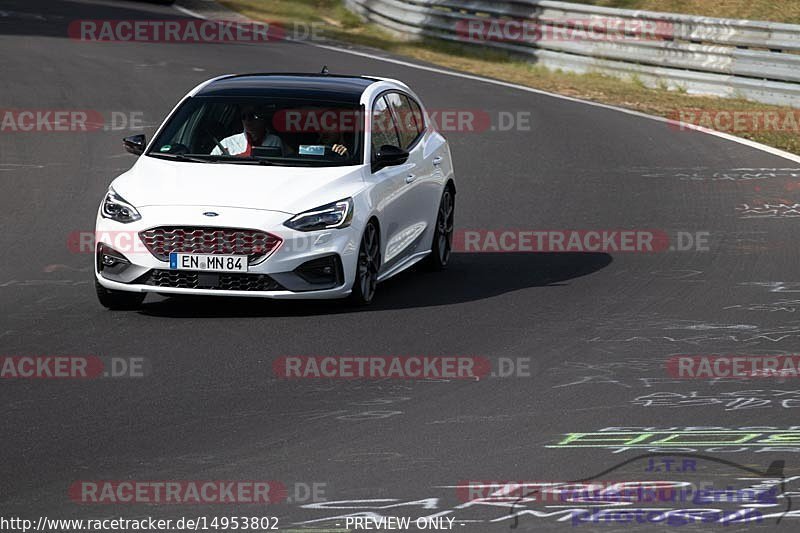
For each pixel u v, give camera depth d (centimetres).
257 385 2880
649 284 4066
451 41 11144
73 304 3725
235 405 2720
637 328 3472
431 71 9262
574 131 7144
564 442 2472
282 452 2402
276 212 3534
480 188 5725
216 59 9294
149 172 3728
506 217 5188
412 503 2131
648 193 5644
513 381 2930
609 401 2770
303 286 3541
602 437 2506
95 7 12206
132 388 2847
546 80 9156
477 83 8756
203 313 3616
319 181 3669
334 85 4084
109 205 3628
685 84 8850
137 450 2411
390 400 2767
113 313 3609
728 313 3653
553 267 4359
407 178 4038
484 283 4119
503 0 10469
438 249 4316
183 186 3625
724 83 8569
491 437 2502
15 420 2605
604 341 3325
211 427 2561
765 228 4969
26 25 10644
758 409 2714
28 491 2188
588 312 3672
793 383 2925
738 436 2517
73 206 5241
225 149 3822
